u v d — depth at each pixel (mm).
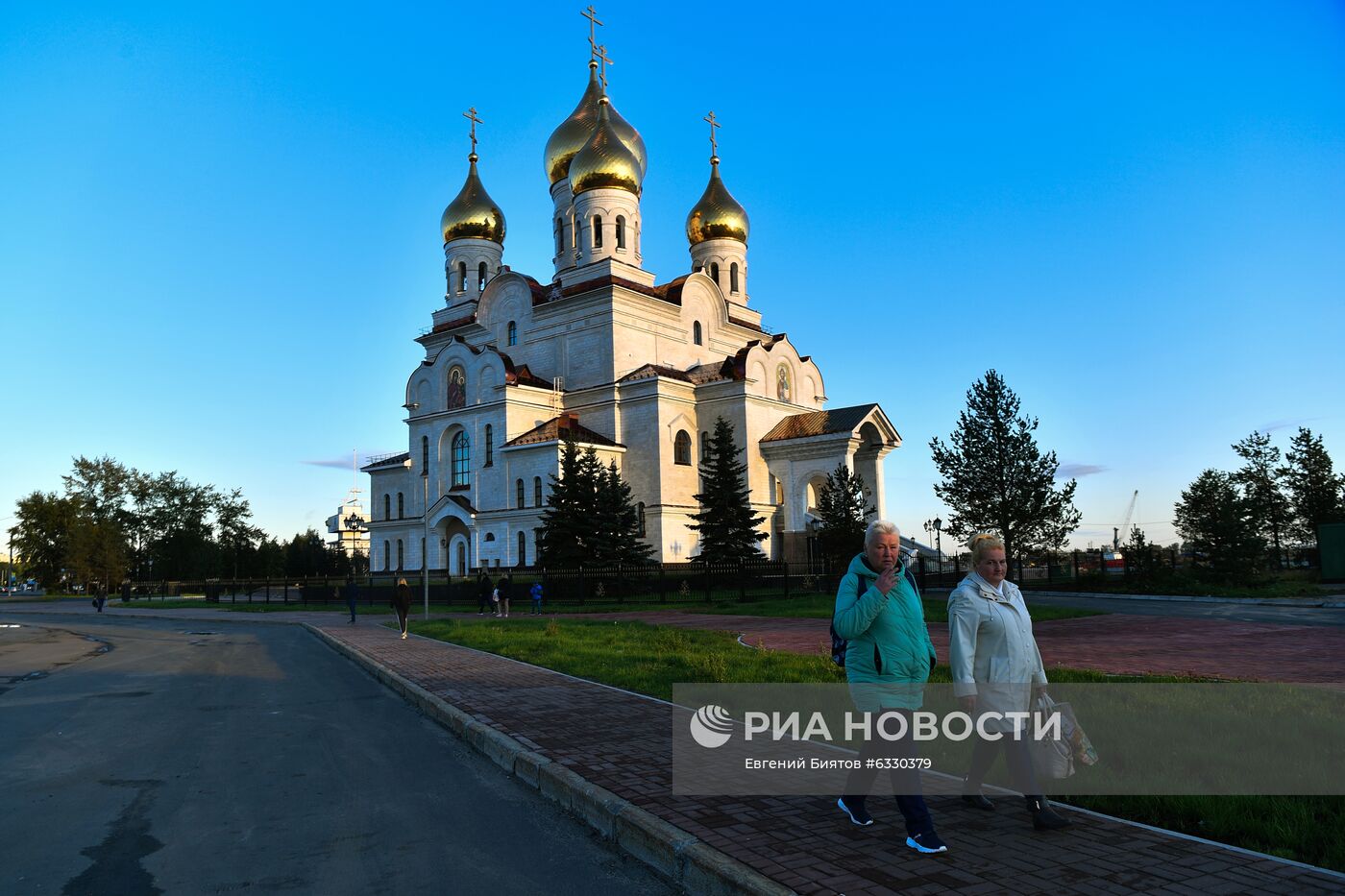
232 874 6504
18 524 97875
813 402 66250
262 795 8734
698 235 72750
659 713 11641
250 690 16422
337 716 13344
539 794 8656
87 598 85875
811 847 6152
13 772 9875
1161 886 5312
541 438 54750
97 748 11156
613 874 6449
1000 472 40250
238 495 106000
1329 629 21703
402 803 8406
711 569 42594
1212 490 50688
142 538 100875
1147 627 23109
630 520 47000
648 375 56125
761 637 23000
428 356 71500
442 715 12641
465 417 60156
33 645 28844
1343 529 41188
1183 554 56781
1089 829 6461
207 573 98125
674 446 57219
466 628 26719
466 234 71625
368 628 30844
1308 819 6418
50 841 7312
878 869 5684
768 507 57344
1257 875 5488
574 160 64000
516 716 11672
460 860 6766
